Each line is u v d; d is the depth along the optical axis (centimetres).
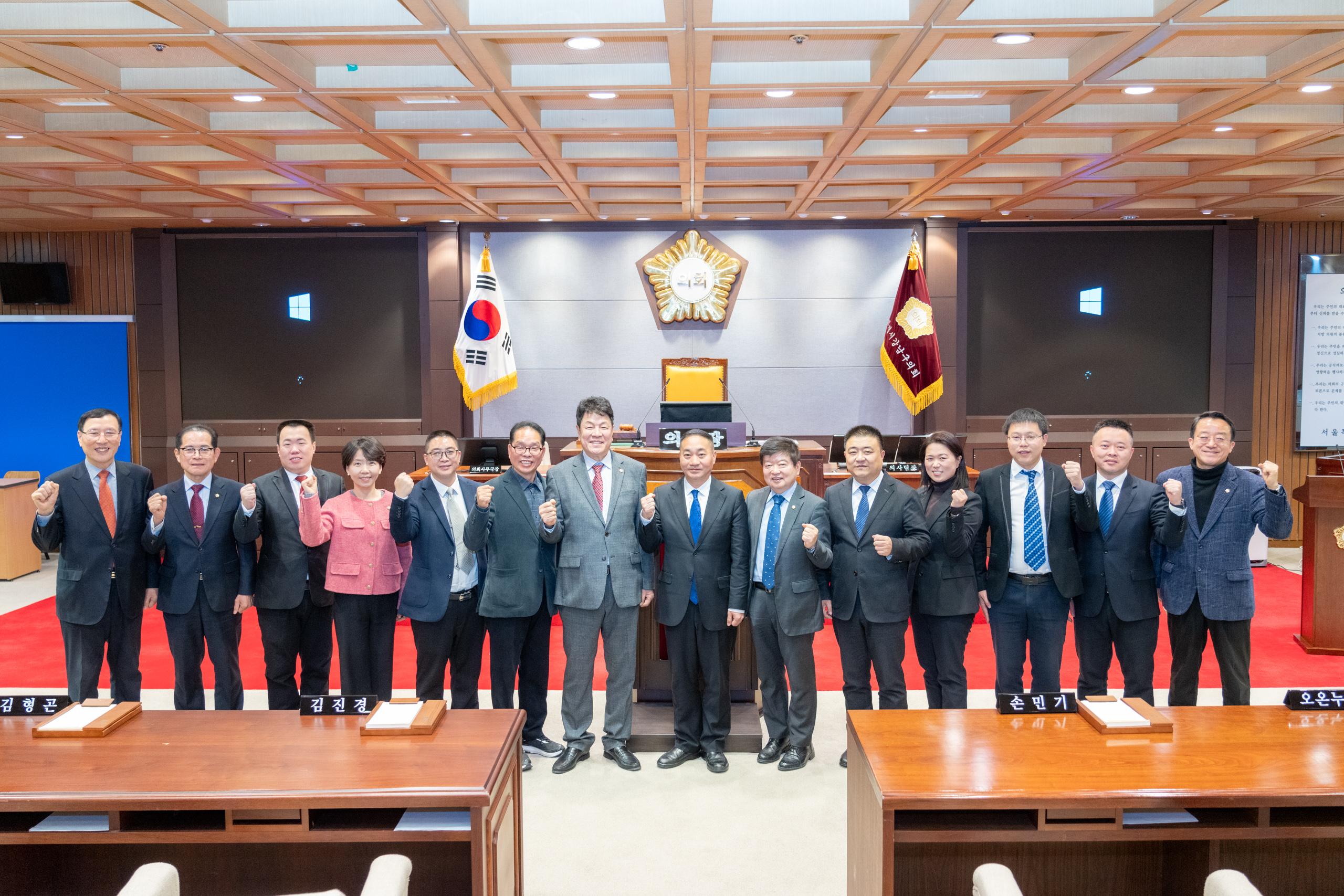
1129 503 346
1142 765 213
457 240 863
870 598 344
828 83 461
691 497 362
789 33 397
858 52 447
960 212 810
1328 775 207
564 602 360
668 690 423
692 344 873
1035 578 344
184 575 360
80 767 214
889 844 198
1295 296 883
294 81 445
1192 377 888
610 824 317
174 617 362
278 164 614
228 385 891
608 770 362
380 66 458
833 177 666
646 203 779
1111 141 602
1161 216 847
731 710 409
